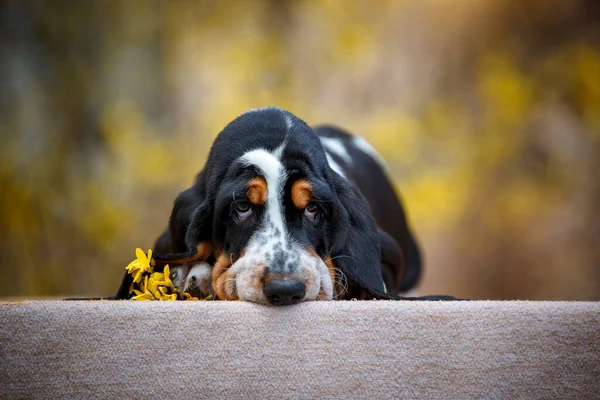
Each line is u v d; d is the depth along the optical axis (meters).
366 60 11.96
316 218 4.03
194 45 11.75
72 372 3.38
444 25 12.10
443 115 11.93
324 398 3.41
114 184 10.97
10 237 10.36
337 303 3.46
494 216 11.57
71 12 11.06
